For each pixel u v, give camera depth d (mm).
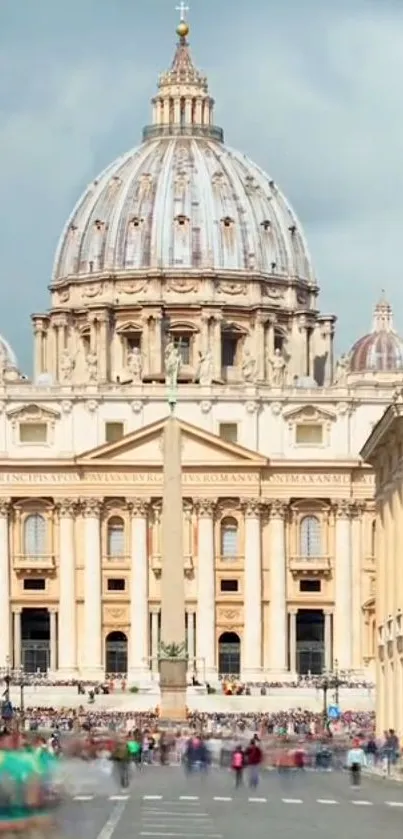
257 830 77938
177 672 179625
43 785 77500
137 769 124750
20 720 168125
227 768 126750
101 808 88312
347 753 127812
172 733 150250
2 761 76500
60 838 71250
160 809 88375
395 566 137000
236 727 167375
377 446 146125
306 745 132625
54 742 122688
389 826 80312
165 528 180500
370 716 186750
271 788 105250
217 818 83875
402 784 109438
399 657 133125
